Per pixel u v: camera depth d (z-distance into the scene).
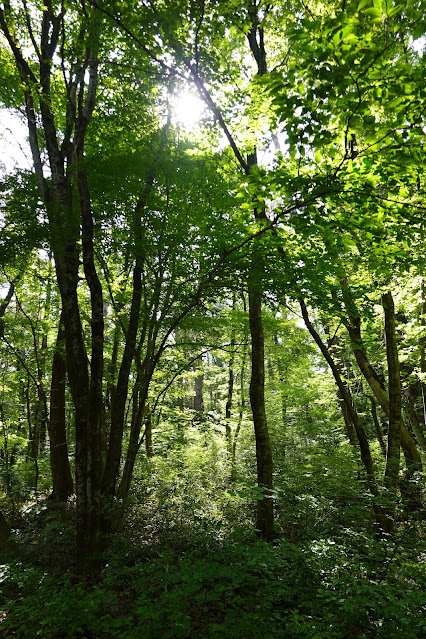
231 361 14.44
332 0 6.18
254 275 5.24
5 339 11.20
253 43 7.80
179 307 6.78
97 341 6.68
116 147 6.86
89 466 6.12
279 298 5.86
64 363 10.36
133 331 7.17
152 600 3.39
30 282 10.80
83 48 6.42
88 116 6.73
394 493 6.77
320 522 6.74
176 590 3.25
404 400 14.77
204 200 5.98
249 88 5.61
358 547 5.48
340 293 6.38
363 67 2.67
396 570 4.55
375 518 7.62
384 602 3.34
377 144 3.12
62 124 9.98
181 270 6.25
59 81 9.62
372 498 6.42
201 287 5.65
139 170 6.01
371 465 8.18
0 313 11.84
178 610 3.03
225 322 9.59
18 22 7.88
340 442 13.07
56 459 9.85
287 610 3.51
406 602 3.31
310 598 3.86
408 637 2.99
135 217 6.24
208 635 3.20
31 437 13.05
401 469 6.91
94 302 6.76
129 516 6.75
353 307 6.02
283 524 7.07
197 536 5.45
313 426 14.01
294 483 8.07
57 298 11.71
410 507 7.77
